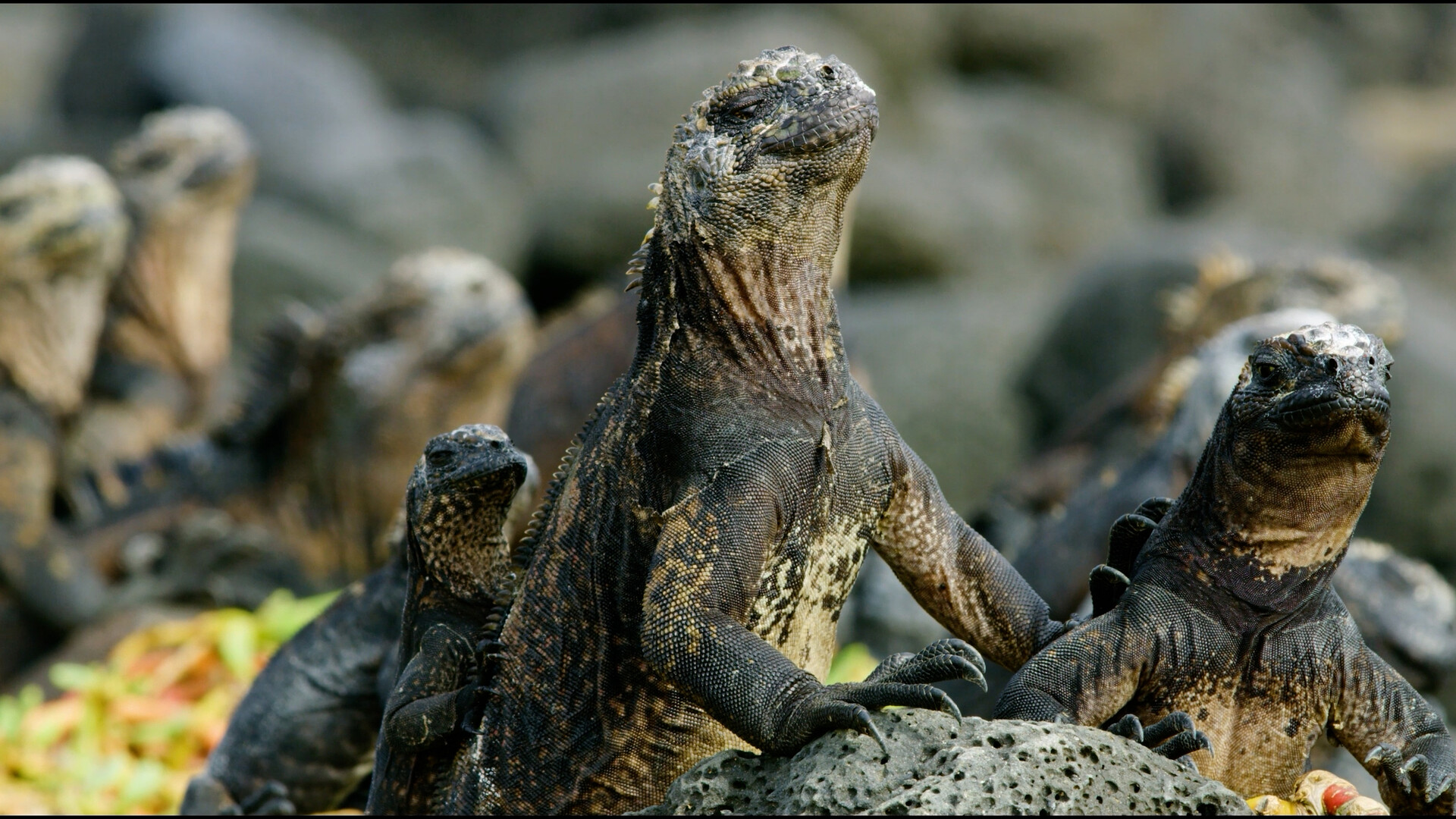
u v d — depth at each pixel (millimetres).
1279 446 14102
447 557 16328
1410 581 24625
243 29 74062
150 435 41906
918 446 55188
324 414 36500
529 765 15508
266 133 68938
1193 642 14727
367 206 66375
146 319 42812
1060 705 14383
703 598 13828
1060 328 53125
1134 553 15898
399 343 36281
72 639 34875
